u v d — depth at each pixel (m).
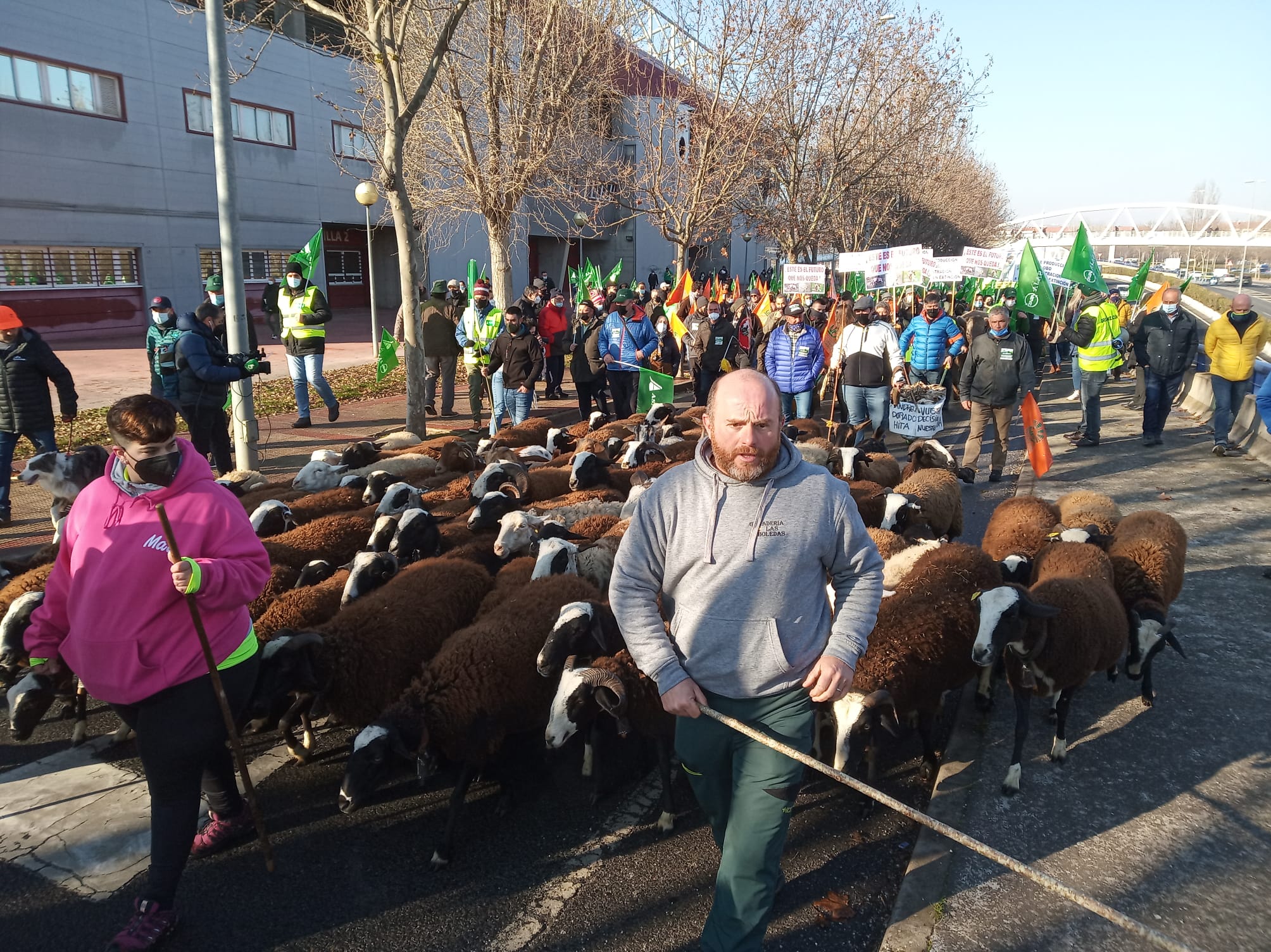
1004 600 4.32
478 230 33.16
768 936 3.52
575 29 16.89
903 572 5.82
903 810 2.68
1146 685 5.34
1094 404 12.72
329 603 5.45
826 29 22.41
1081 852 3.96
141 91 25.58
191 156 27.36
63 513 6.65
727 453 2.76
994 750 4.90
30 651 3.44
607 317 13.70
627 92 22.06
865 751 4.73
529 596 5.00
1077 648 4.51
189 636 3.30
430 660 4.74
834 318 16.56
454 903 3.74
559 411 15.88
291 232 31.19
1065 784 4.54
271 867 3.69
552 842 4.19
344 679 4.64
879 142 24.77
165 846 3.35
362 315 35.50
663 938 3.52
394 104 10.24
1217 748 4.86
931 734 4.77
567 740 4.11
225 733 3.47
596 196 27.30
